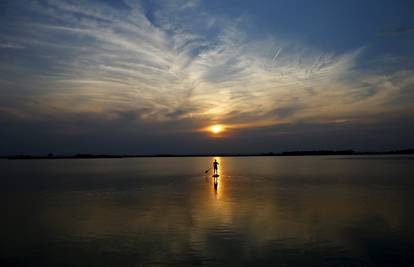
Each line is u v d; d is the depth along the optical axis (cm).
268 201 1994
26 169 7506
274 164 8806
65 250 1084
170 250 1070
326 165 7369
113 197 2308
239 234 1245
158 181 3634
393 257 977
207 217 1548
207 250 1066
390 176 3841
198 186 2978
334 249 1059
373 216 1523
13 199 2278
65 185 3288
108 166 8919
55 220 1537
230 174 4631
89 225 1426
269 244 1120
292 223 1408
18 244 1159
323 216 1539
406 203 1861
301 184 3036
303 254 1016
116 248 1098
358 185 2869
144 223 1445
